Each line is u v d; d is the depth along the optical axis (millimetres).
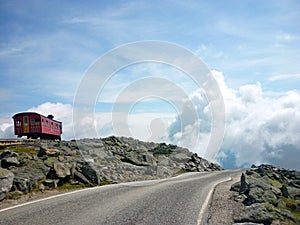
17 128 41969
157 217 10352
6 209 11312
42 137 43469
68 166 17969
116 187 16906
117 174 21656
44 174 16922
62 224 9375
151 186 17500
